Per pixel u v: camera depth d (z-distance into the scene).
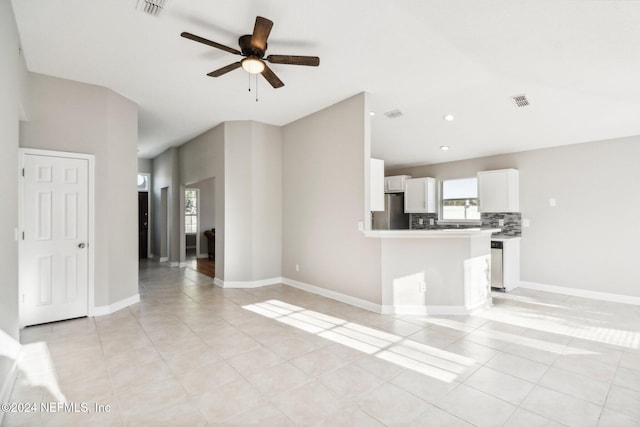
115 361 2.60
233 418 1.88
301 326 3.40
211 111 4.72
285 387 2.21
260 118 5.05
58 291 3.54
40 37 2.77
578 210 4.98
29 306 3.37
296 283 5.13
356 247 4.11
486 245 4.23
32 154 3.39
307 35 2.73
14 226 2.44
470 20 2.38
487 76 3.38
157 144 6.95
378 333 3.21
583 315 3.85
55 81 3.53
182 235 7.31
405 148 5.80
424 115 4.48
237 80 3.65
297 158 5.09
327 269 4.55
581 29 2.21
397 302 3.83
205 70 3.41
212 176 5.62
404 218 7.44
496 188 5.55
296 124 5.11
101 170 3.80
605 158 4.77
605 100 3.54
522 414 1.92
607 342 3.01
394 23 2.54
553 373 2.42
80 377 2.34
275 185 5.41
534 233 5.41
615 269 4.63
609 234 4.70
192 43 2.89
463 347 2.88
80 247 3.67
